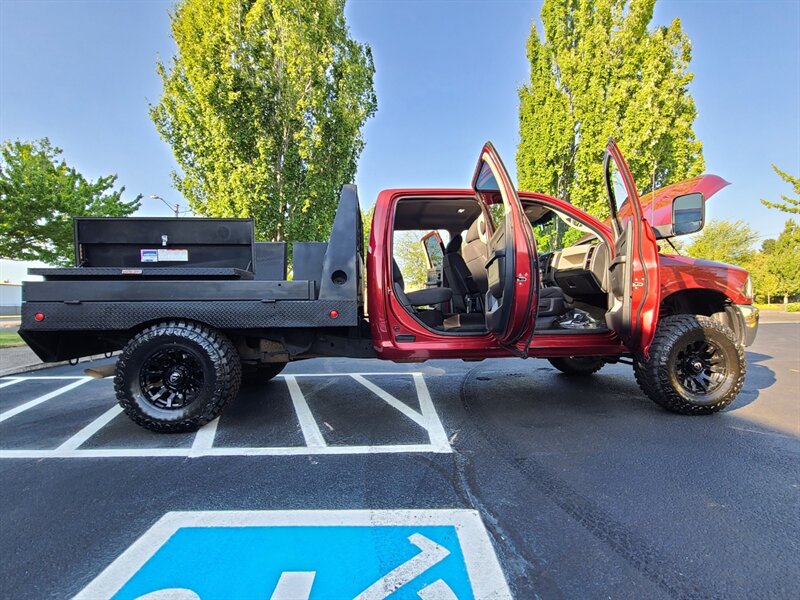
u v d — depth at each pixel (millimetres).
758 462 2455
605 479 2252
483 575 1495
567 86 13172
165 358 2971
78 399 4133
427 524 1833
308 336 3363
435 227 4555
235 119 8203
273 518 1896
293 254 3287
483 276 3861
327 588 1435
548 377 4918
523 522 1842
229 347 3018
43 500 2088
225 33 7875
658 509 1942
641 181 10883
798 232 27062
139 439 2951
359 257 3502
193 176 9078
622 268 3119
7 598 1408
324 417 3436
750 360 6152
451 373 5262
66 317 2824
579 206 12398
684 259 3539
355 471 2400
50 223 11219
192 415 2920
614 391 4203
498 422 3252
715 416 3330
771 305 31359
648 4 11648
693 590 1418
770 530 1771
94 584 1471
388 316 3254
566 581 1464
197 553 1638
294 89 8508
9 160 11758
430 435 2984
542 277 4500
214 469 2445
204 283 2938
